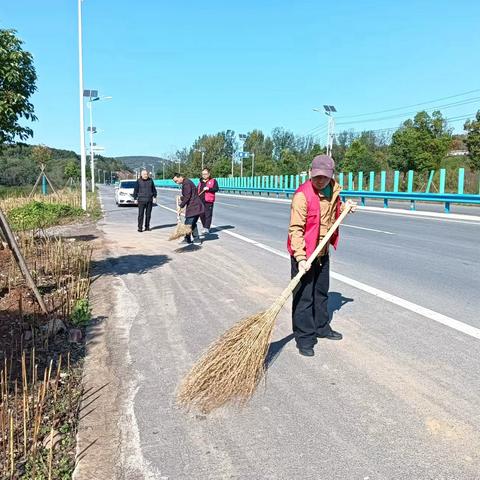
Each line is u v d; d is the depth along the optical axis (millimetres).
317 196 4133
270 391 3549
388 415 3170
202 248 10195
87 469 2713
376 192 22578
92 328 5031
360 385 3605
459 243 10562
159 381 3768
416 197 19891
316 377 3758
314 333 4227
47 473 2697
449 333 4656
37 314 5348
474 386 3557
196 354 4281
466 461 2682
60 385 3729
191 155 115750
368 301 5801
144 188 13688
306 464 2686
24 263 5207
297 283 3932
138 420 3197
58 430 3127
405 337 4566
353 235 12039
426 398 3387
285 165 71438
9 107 6840
